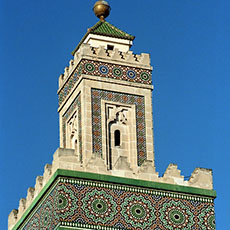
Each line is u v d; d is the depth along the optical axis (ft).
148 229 202.80
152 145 216.95
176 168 210.38
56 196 201.36
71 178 202.39
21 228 218.18
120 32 230.48
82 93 217.15
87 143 212.02
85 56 220.23
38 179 213.25
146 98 220.84
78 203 200.44
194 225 206.18
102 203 201.98
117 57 222.28
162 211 205.36
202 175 211.20
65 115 225.35
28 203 216.54
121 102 218.59
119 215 201.98
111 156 213.05
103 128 214.48
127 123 217.36
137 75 222.07
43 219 206.39
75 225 198.18
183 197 208.13
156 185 207.10
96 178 203.62
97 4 234.17
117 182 204.64
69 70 226.58
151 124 218.79
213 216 208.03
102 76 219.41
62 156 203.92
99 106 216.54
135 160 214.28
